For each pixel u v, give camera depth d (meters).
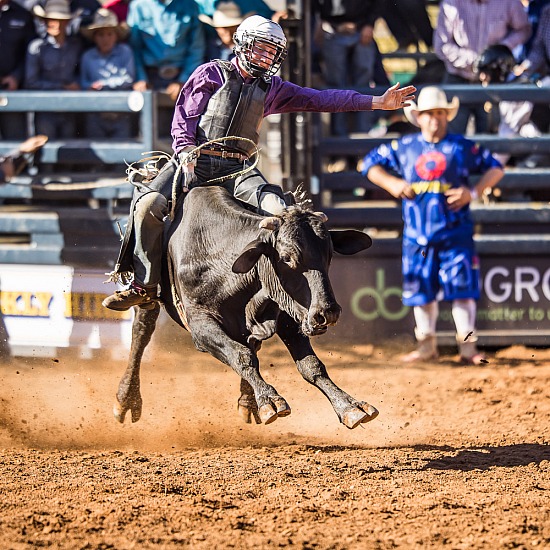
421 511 16.62
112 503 17.17
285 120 32.28
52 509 16.88
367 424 24.78
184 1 34.00
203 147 20.05
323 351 33.03
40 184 32.41
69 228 32.31
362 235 18.20
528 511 16.67
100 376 29.53
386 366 31.25
